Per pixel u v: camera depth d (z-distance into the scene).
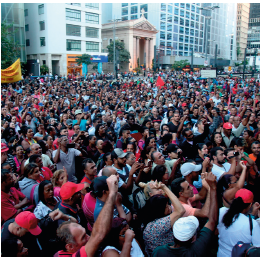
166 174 4.10
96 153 5.98
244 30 95.94
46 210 3.61
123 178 4.43
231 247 2.93
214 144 6.78
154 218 3.00
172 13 75.38
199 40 87.19
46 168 4.87
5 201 3.65
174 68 64.44
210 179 2.64
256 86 23.88
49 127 7.10
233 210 2.95
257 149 5.48
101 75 45.19
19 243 2.65
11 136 7.00
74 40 46.91
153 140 5.53
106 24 67.31
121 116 9.29
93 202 3.40
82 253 2.23
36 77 36.19
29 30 46.25
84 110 12.07
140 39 71.69
